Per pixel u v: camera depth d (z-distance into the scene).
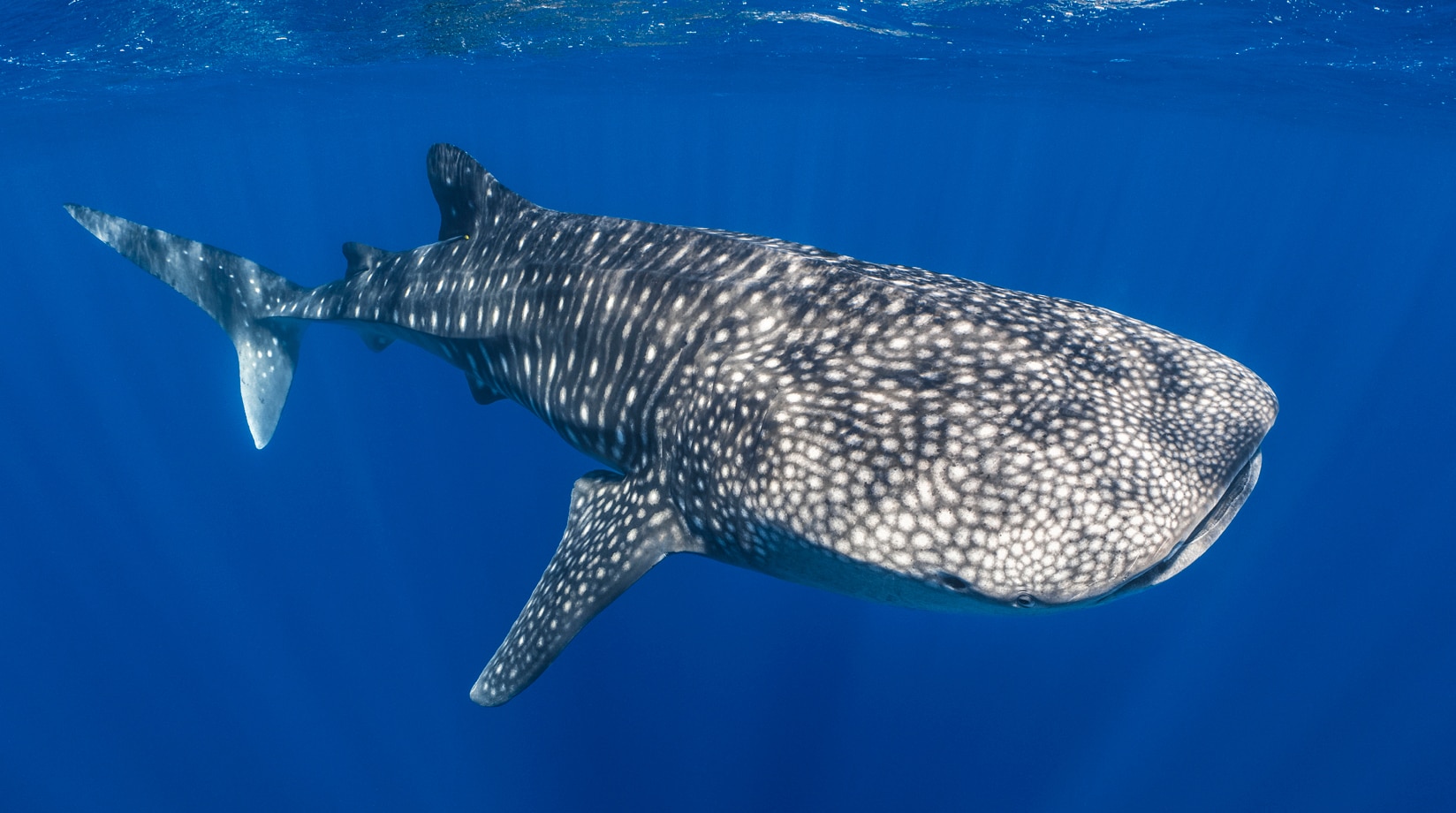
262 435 8.47
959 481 3.06
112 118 29.59
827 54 23.14
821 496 3.27
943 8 16.56
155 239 8.73
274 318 8.23
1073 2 15.41
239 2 15.08
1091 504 2.95
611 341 4.59
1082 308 3.92
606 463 5.00
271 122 36.50
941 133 50.53
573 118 46.34
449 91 32.06
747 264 4.25
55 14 14.20
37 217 64.44
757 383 3.71
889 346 3.60
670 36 20.61
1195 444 3.21
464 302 5.84
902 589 3.26
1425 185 44.75
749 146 65.75
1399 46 15.95
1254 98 26.08
